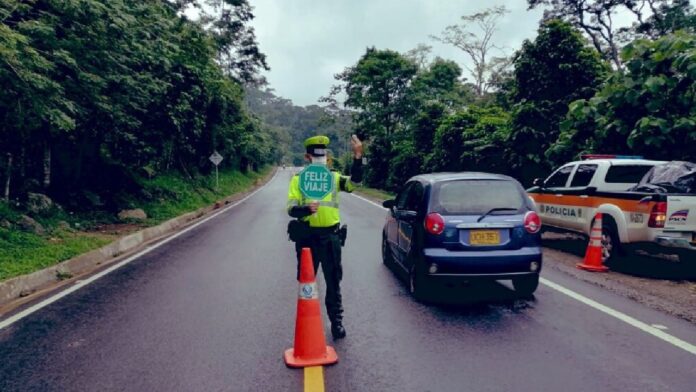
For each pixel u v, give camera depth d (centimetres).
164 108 1745
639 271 750
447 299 589
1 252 785
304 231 457
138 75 1237
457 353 416
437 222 568
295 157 15075
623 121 1048
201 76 2036
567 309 542
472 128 2072
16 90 873
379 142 4016
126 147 1811
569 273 727
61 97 986
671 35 973
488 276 559
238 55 4278
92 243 968
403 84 4056
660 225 699
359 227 1323
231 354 418
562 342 440
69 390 352
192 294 623
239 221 1546
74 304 584
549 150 1273
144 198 1739
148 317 526
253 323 501
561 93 1554
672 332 464
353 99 4134
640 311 532
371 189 3812
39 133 1265
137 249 1005
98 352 425
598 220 766
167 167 2709
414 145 3056
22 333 479
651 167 880
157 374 378
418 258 580
